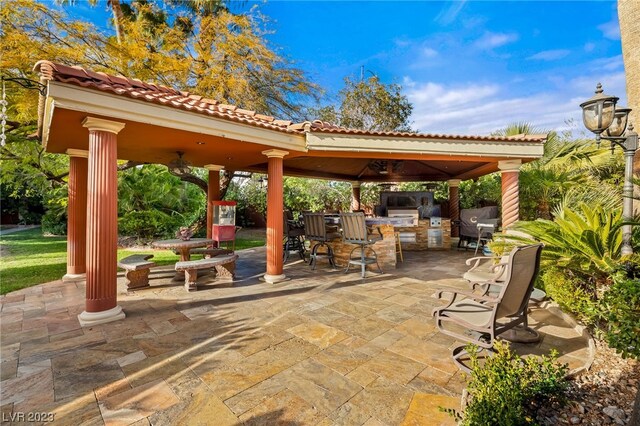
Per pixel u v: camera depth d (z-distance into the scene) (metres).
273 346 2.99
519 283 2.40
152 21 9.12
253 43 9.68
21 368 2.59
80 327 3.47
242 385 2.34
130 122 3.70
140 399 2.17
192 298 4.57
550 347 2.87
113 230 3.67
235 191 15.66
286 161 8.53
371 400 2.14
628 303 2.28
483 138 6.07
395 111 17.00
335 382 2.36
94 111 3.32
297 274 6.22
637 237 3.56
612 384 2.18
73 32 6.98
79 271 5.86
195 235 11.71
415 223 9.62
